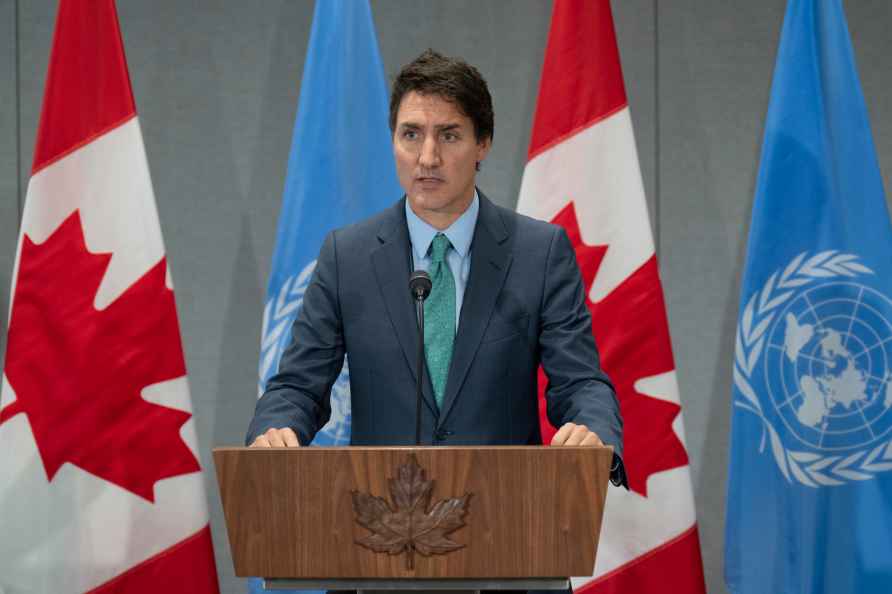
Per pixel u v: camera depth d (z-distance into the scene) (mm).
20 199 12492
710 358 12539
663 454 10828
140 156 10891
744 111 12578
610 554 10883
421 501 4730
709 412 12516
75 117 10797
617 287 10930
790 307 10766
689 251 12578
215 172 12578
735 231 12547
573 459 4719
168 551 10672
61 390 10562
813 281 10719
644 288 10922
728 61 12578
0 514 10438
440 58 6438
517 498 4723
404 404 6379
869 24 12594
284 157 12578
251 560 4758
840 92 10766
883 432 10547
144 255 10797
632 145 11031
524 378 6535
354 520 4742
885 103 12578
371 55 11266
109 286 10695
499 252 6699
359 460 4727
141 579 10617
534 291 6625
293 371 6578
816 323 10703
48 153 10750
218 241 12570
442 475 4727
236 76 12578
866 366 10586
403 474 4727
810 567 10609
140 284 10750
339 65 11211
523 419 6500
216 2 12578
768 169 10891
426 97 6316
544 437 10648
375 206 11125
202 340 12531
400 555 4742
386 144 11180
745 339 10914
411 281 6055
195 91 12570
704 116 12578
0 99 12484
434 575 4742
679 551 10789
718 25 12594
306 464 4734
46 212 10703
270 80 12578
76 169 10766
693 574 10781
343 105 11180
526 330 6559
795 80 10883
